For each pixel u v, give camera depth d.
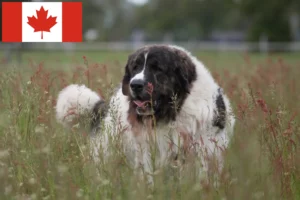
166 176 7.17
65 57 32.09
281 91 11.12
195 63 8.73
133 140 8.19
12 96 8.72
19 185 6.36
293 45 50.28
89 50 45.34
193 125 8.15
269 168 6.50
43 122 7.88
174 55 8.38
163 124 8.17
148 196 5.76
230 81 12.91
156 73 8.20
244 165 6.09
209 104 8.29
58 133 7.89
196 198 5.91
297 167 6.95
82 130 8.66
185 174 6.39
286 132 7.09
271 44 50.53
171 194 6.18
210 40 109.81
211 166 6.71
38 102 8.12
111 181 6.27
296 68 20.25
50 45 44.22
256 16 77.69
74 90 9.45
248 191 5.82
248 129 6.81
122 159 6.86
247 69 18.22
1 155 6.59
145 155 7.90
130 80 8.35
